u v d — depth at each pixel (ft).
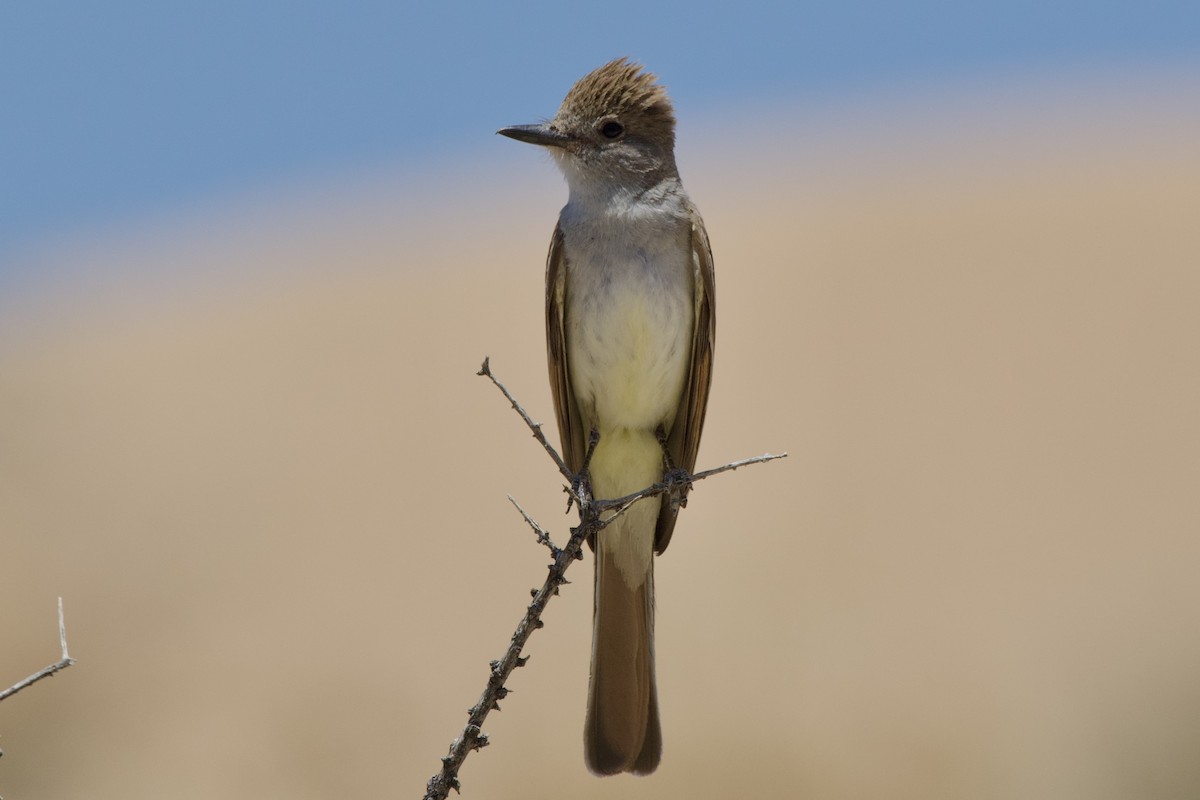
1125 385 87.15
